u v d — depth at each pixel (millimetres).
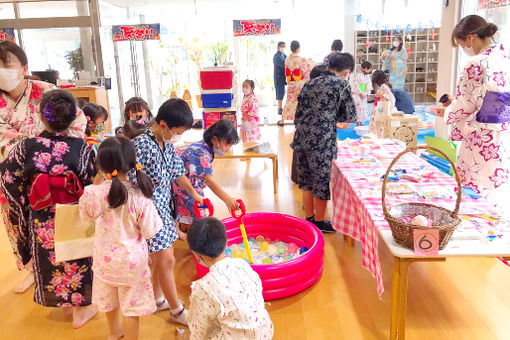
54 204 2215
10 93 2574
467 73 2861
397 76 8180
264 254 3125
